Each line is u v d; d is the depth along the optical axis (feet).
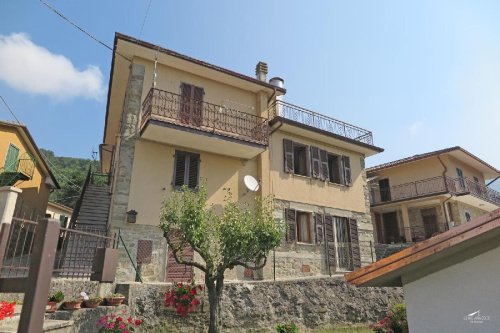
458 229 6.60
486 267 6.68
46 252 10.85
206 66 37.73
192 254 32.91
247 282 31.19
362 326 34.19
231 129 39.11
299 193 41.68
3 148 45.47
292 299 32.37
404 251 7.27
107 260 20.34
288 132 43.65
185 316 26.58
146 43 34.47
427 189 61.00
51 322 16.40
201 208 26.32
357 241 44.34
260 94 42.45
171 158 34.99
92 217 38.63
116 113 47.62
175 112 35.86
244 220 26.66
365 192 48.47
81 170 112.06
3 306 14.14
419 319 7.20
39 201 58.75
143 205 31.99
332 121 47.01
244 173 38.91
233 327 28.37
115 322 20.36
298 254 38.78
